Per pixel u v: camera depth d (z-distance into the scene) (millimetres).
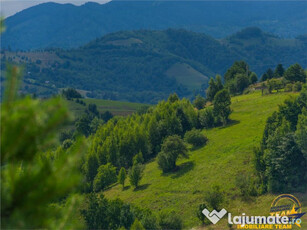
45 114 5344
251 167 66812
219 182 64375
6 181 5617
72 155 5875
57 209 6148
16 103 5309
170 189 68875
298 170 56094
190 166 78125
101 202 46406
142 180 80812
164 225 46312
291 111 72500
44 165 5625
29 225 5488
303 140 55750
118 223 44719
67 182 5602
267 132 64750
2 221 5387
